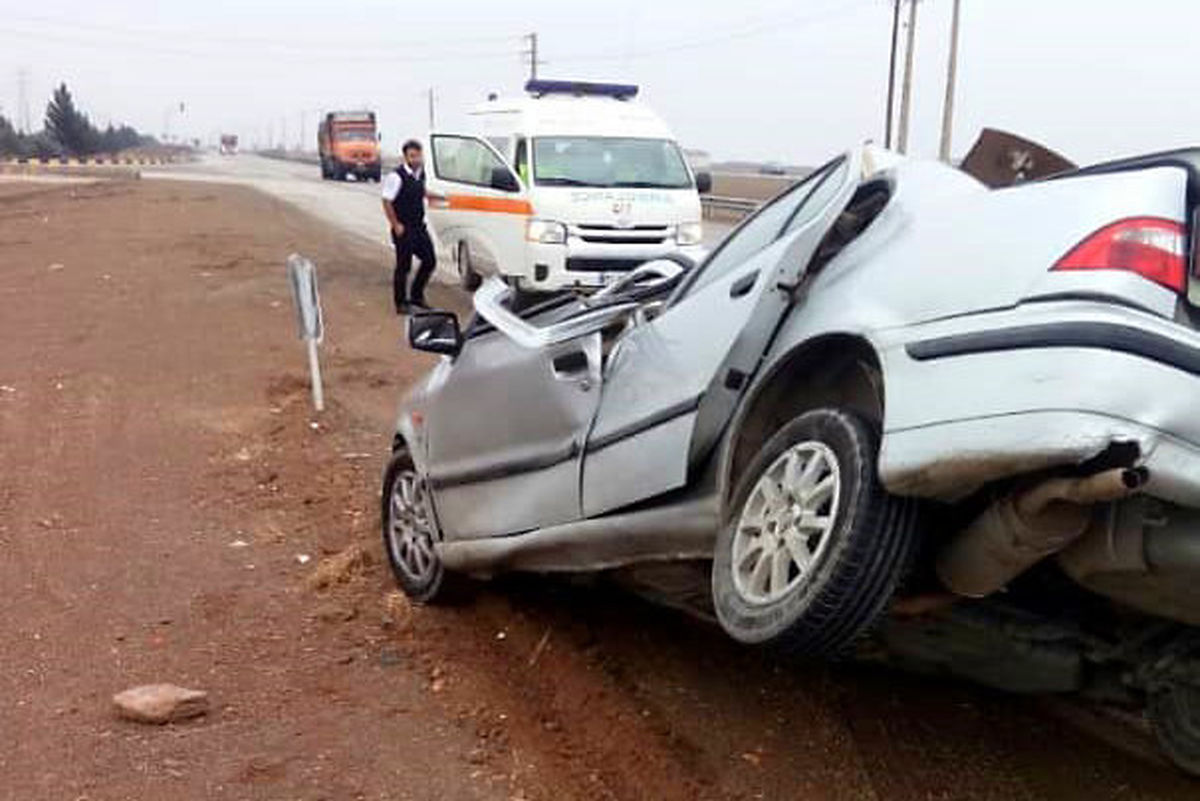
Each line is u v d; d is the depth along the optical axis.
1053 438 2.98
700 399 4.10
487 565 5.39
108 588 6.22
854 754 4.39
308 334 10.18
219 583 6.30
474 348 5.70
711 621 5.64
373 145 63.72
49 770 4.33
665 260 5.67
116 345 13.31
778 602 3.53
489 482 5.34
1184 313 3.16
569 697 4.89
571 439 4.78
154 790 4.19
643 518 4.33
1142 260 3.15
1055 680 4.11
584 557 4.70
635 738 4.49
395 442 6.36
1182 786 4.20
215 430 9.64
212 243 23.67
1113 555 3.17
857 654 4.25
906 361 3.39
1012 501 3.18
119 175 62.84
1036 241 3.32
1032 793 4.14
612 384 4.64
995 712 4.73
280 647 5.49
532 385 5.06
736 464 3.98
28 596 6.11
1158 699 4.14
